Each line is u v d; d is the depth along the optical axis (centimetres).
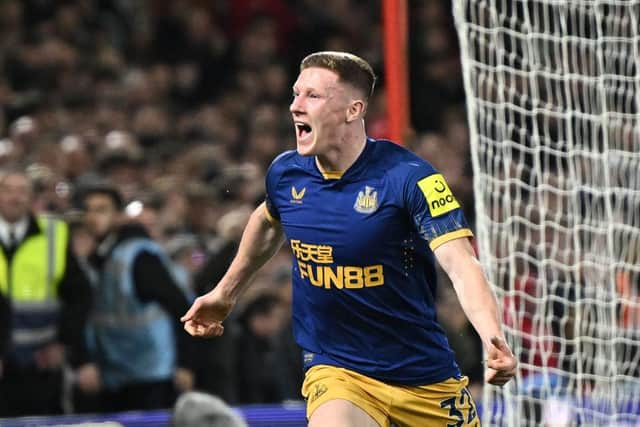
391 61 1984
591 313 1900
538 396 1895
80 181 2614
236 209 2522
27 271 2077
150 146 3288
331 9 4084
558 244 2077
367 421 1234
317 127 1195
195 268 2380
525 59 1834
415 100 3756
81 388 2117
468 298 1140
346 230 1212
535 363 1989
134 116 3438
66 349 2117
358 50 3969
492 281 1686
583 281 2011
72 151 2812
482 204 1655
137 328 2134
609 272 1906
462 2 1714
